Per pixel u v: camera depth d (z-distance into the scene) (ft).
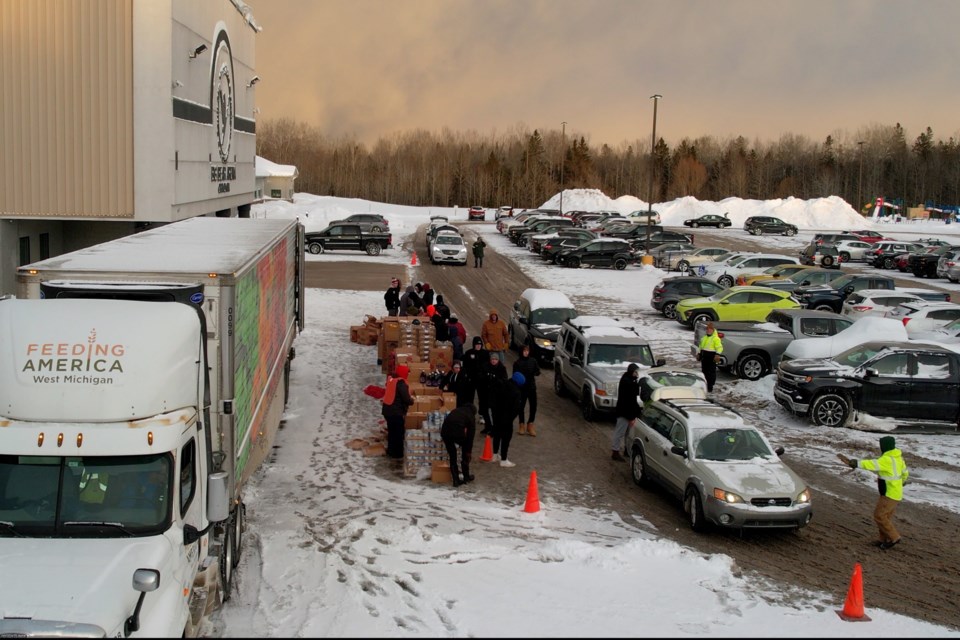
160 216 75.00
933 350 60.08
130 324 25.64
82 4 72.43
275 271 45.39
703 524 40.75
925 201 415.64
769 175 460.55
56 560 22.52
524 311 82.89
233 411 28.99
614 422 61.21
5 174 73.36
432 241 157.69
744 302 96.94
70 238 85.66
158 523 24.07
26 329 25.22
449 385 54.29
